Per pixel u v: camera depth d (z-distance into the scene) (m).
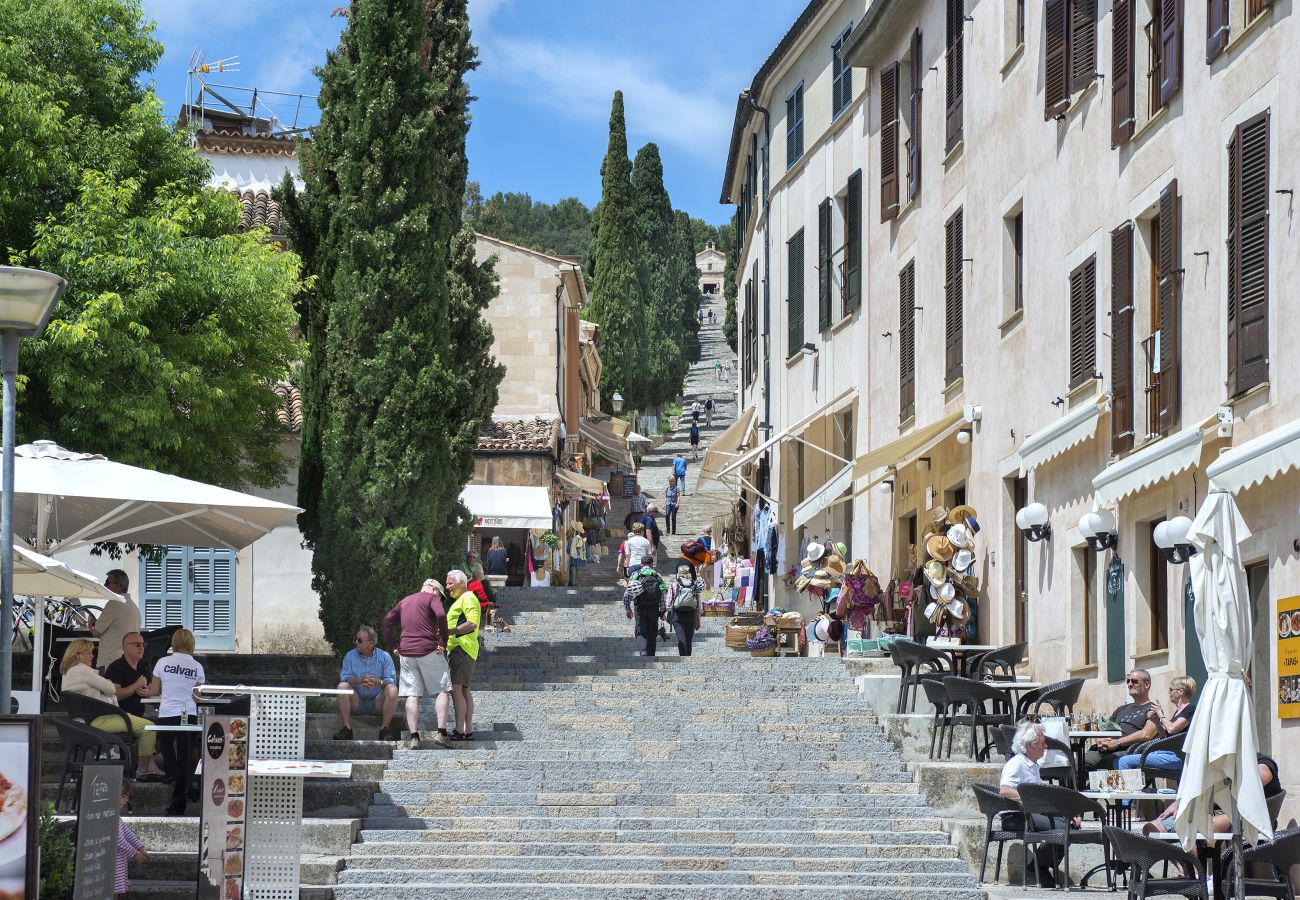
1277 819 13.48
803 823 16.53
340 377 23.03
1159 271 17.72
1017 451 21.67
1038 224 21.31
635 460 67.81
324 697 21.16
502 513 36.50
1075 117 20.11
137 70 23.19
